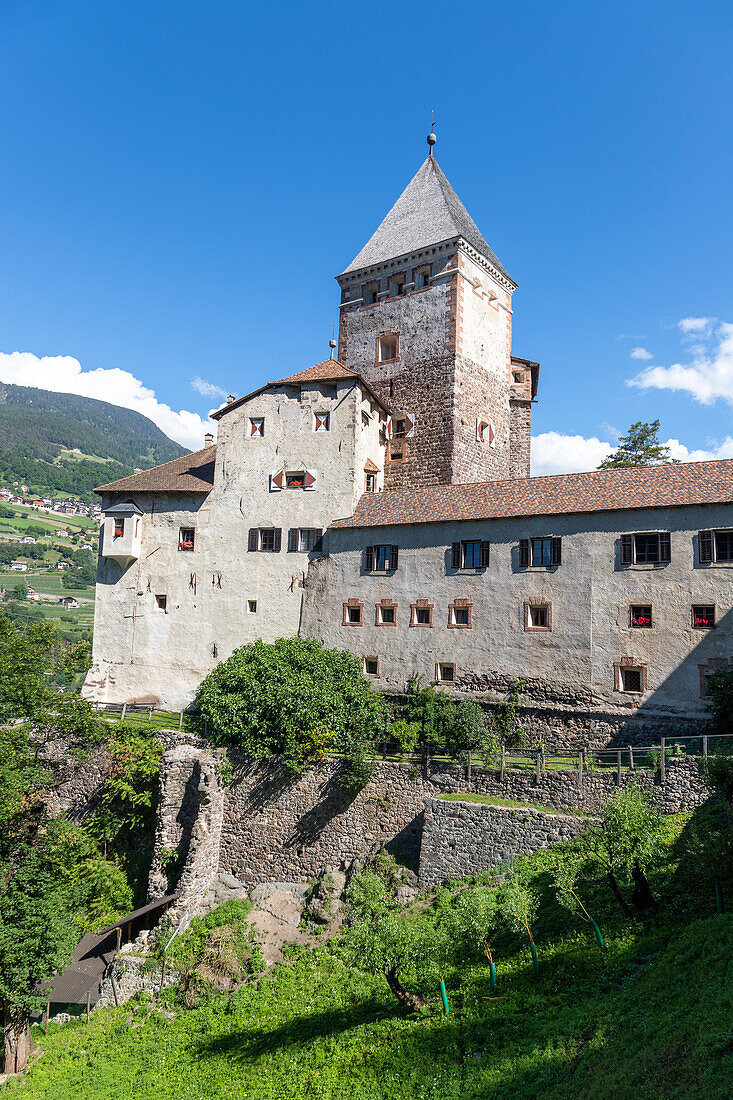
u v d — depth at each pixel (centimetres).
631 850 1914
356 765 2834
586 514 3128
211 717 3195
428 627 3438
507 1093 1409
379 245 4903
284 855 2928
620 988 1648
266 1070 1895
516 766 2736
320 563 3806
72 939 2544
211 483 4194
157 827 3070
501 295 4784
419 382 4425
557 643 3120
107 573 4288
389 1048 1773
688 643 2848
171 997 2500
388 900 2425
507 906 1998
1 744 2884
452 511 3481
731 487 2881
